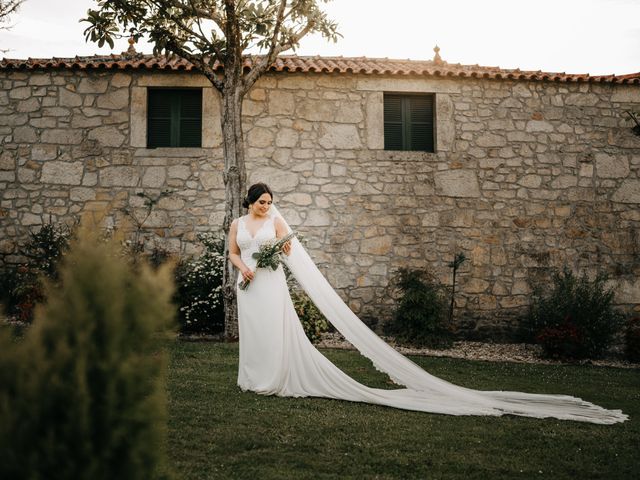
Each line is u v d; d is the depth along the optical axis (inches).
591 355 288.0
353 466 111.4
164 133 346.0
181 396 160.2
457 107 357.4
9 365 59.1
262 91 346.9
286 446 121.6
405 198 350.0
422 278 319.9
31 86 338.0
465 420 150.2
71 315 61.9
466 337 345.7
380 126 351.6
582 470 113.3
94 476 58.1
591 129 364.5
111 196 335.6
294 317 178.4
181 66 333.4
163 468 68.5
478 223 352.8
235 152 282.8
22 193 333.4
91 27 270.2
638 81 362.0
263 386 169.8
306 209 343.9
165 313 67.0
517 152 358.6
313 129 347.9
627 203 362.3
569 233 356.8
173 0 271.0
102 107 339.0
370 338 179.9
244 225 181.5
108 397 59.9
